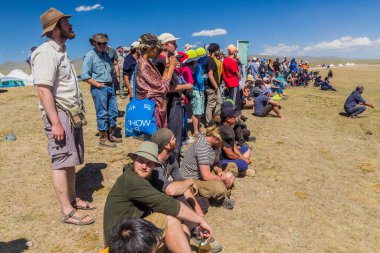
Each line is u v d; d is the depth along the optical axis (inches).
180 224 111.3
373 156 266.5
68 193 159.5
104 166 218.5
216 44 301.3
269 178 215.6
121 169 215.0
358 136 327.3
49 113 133.9
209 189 166.7
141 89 155.9
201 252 127.4
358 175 227.0
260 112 400.8
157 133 133.9
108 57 242.7
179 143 194.4
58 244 138.6
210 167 182.1
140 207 114.4
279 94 629.3
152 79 154.0
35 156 234.4
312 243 149.0
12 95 491.5
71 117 141.4
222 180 177.3
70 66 143.3
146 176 112.9
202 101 278.1
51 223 152.9
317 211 177.0
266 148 276.8
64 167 145.9
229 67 341.1
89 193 182.2
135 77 159.0
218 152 181.6
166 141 132.4
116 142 265.7
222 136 203.5
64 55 139.5
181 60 254.7
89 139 273.0
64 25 135.6
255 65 629.3
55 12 132.9
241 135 262.7
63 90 140.5
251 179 212.4
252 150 269.4
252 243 146.5
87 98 489.4
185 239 109.0
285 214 172.4
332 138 316.8
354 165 245.4
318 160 253.3
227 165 199.5
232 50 344.5
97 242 140.9
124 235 75.0
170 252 110.5
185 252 108.0
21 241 139.1
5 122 323.0
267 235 153.2
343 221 168.7
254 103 410.0
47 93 133.0
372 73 1790.1
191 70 249.9
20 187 186.9
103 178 201.2
